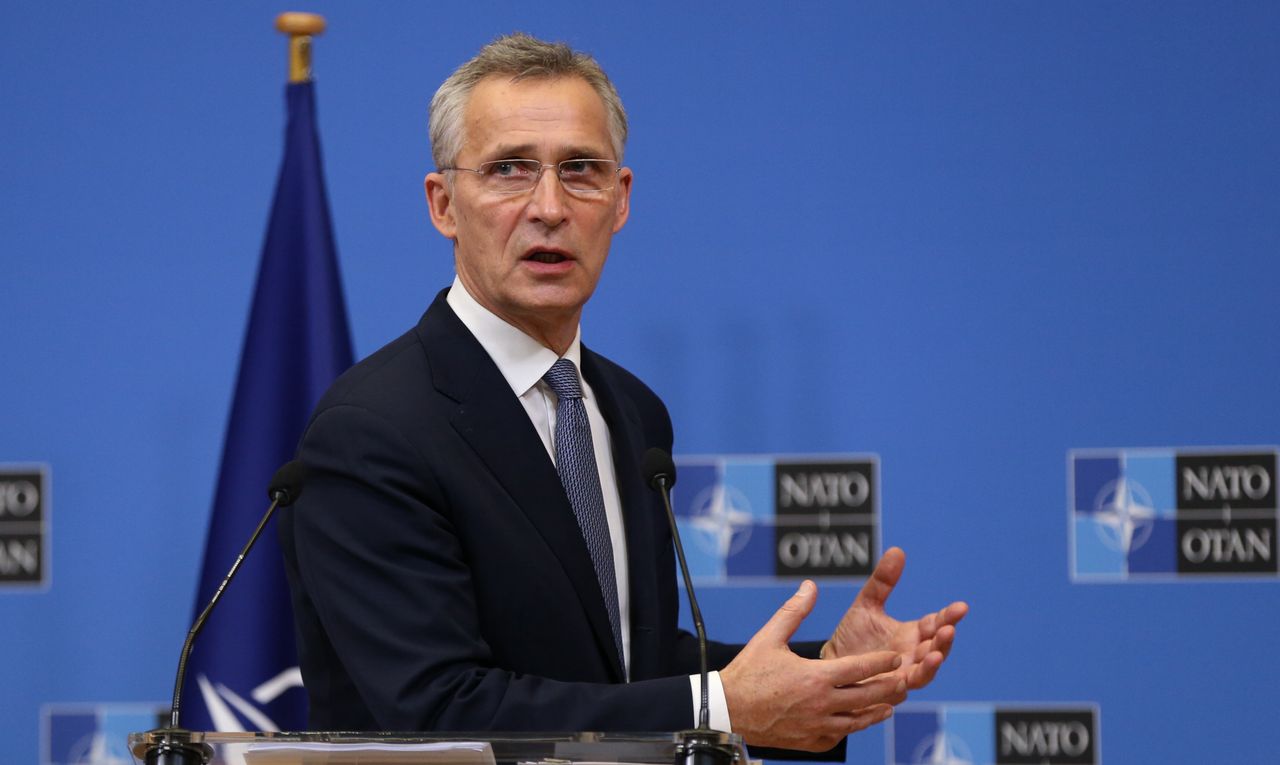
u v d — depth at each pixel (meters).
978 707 12.47
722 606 12.77
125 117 13.60
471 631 6.66
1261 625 12.27
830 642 7.43
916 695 12.52
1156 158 12.72
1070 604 12.48
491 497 6.99
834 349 12.87
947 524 12.63
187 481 13.23
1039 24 12.92
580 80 7.57
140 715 13.06
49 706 13.12
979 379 12.72
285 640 11.28
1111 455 12.54
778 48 13.17
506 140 7.33
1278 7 12.70
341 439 6.90
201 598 11.34
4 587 13.22
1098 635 12.42
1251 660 12.25
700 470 12.90
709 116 13.18
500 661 6.90
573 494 7.39
